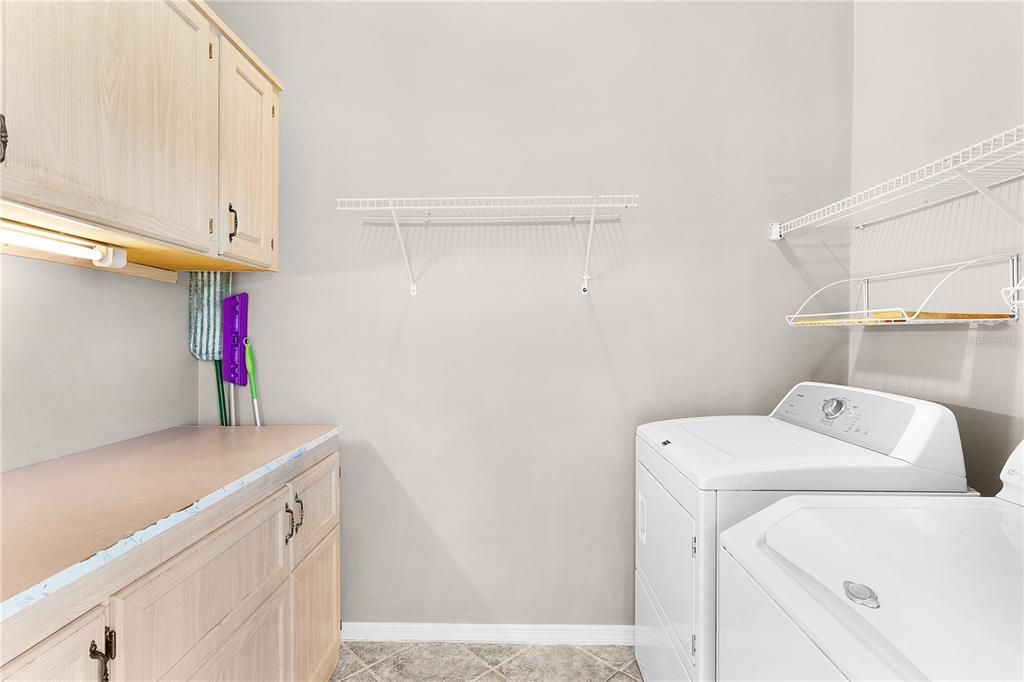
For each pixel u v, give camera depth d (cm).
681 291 201
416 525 204
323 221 203
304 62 202
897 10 174
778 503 113
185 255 151
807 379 200
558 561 203
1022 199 127
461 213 202
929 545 87
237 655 119
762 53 200
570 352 202
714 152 201
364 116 202
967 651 60
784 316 201
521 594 203
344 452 204
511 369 203
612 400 202
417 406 203
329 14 202
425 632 204
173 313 189
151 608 91
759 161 201
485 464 203
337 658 186
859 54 195
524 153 201
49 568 74
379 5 202
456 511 204
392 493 204
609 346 202
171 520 96
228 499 116
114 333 161
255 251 177
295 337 203
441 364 203
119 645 84
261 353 203
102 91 110
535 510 203
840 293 201
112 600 83
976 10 141
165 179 131
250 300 203
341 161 202
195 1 141
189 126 140
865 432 141
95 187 108
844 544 89
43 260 136
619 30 201
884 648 68
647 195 201
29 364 133
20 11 91
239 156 166
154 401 179
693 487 125
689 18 201
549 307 202
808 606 80
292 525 147
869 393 150
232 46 162
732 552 108
